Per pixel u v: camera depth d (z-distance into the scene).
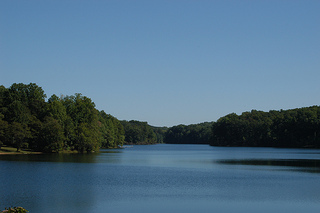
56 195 46.97
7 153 130.12
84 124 162.88
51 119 146.38
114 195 47.50
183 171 78.56
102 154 149.50
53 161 99.38
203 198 45.97
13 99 148.38
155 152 187.88
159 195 47.81
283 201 44.22
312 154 152.75
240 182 59.97
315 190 51.78
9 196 46.00
